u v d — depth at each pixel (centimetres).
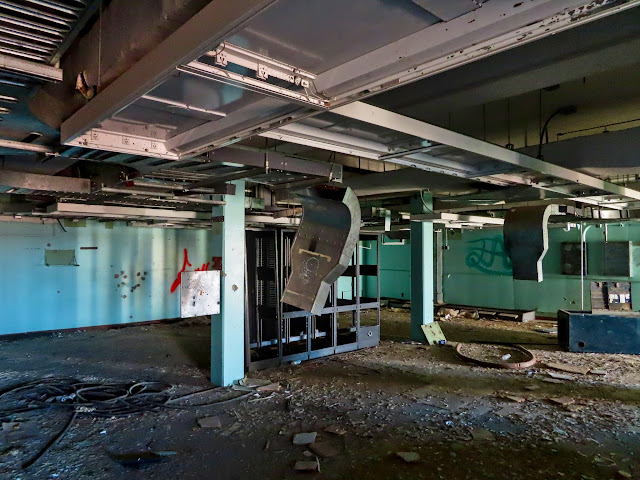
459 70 313
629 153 352
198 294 468
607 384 491
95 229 859
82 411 409
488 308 1000
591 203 573
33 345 706
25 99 212
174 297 962
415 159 311
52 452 329
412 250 741
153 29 127
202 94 166
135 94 135
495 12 114
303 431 366
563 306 930
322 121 235
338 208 282
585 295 905
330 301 703
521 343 715
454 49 125
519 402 434
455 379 513
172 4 118
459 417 394
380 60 135
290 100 149
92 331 830
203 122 202
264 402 435
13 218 742
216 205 498
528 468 303
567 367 557
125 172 323
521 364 562
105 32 158
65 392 463
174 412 409
